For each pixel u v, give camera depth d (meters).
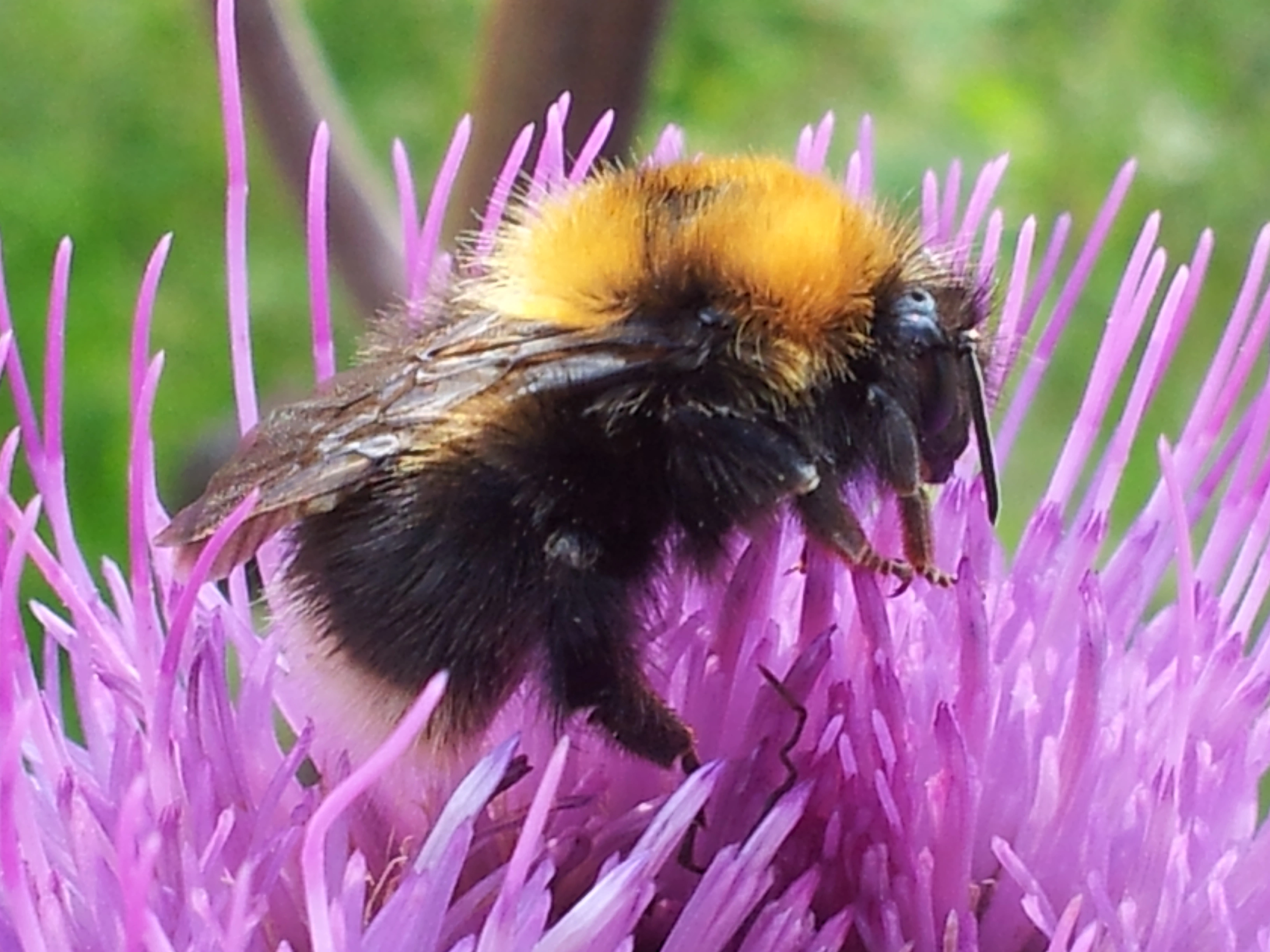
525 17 0.06
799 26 0.13
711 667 0.05
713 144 0.11
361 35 0.13
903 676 0.05
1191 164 0.12
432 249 0.05
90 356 0.11
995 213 0.05
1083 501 0.05
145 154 0.12
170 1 0.13
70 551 0.05
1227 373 0.05
